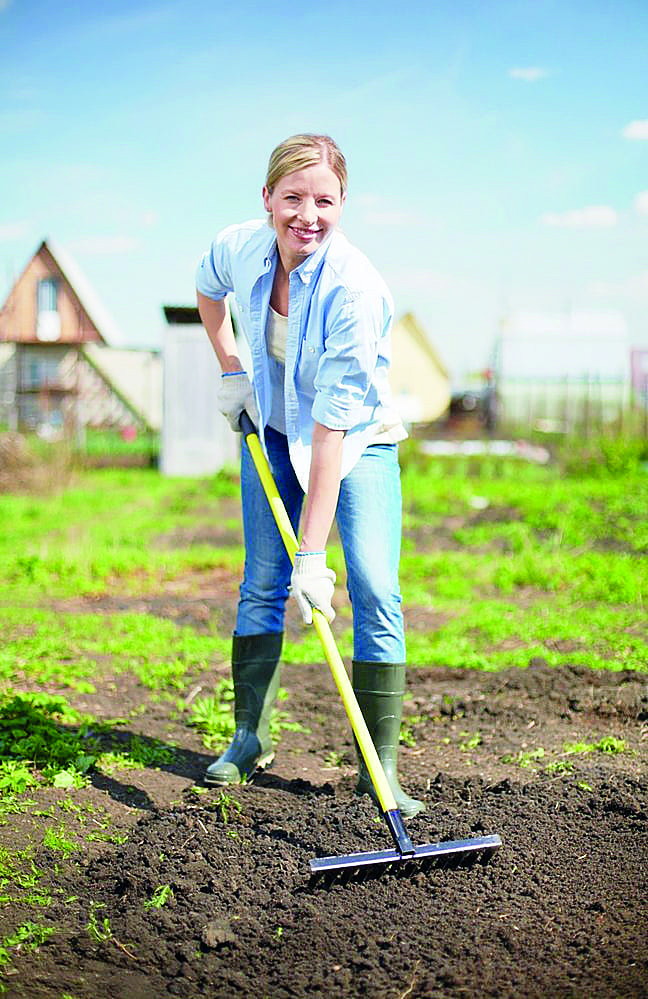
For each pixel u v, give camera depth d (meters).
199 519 13.41
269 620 4.20
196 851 3.39
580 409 27.36
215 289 4.05
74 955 2.91
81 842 3.62
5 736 4.50
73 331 31.05
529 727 5.01
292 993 2.71
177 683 5.76
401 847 3.20
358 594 3.81
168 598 8.65
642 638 6.76
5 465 16.83
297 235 3.47
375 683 3.83
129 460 21.69
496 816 3.64
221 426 20.22
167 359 20.16
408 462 17.12
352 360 3.45
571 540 10.76
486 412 31.44
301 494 4.13
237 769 4.17
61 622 7.46
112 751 4.58
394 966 2.79
